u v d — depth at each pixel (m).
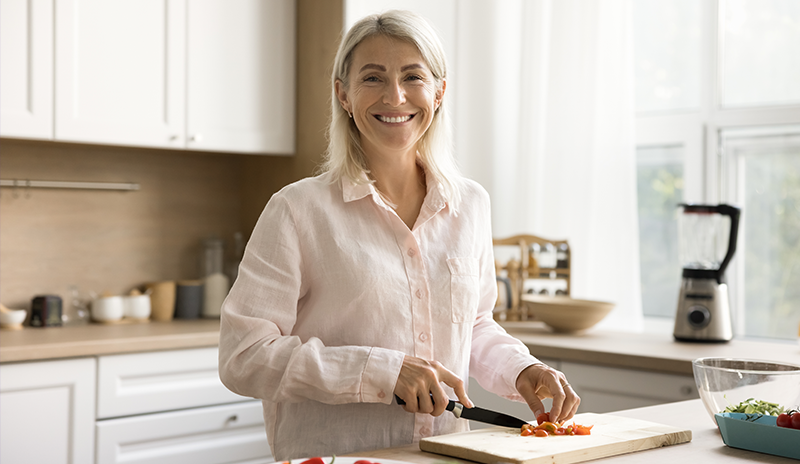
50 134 2.39
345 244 1.19
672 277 2.85
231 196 3.19
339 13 2.76
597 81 2.79
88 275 2.81
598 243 2.79
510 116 3.18
